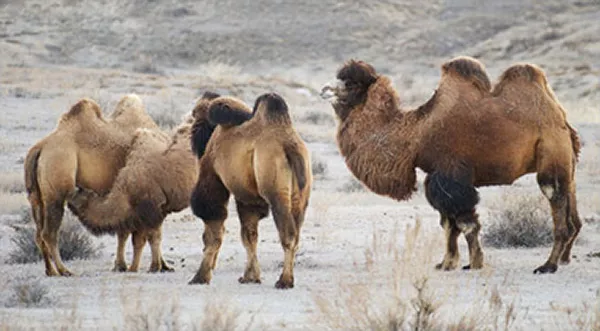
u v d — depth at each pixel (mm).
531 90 47094
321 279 45188
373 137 47406
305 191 42375
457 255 47500
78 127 49750
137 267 49781
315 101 158625
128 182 48688
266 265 50938
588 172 94125
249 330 32656
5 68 176500
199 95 147625
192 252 56844
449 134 46312
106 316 35594
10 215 70062
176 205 49281
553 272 46438
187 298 39719
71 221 56000
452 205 46188
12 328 32344
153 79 165125
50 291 41938
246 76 184625
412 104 156750
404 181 47125
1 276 47125
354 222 67438
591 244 57969
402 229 64250
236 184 42875
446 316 34844
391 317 32344
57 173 48750
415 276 32938
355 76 47906
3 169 90625
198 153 45188
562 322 34562
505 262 50438
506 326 32062
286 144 41906
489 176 47062
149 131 50062
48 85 149625
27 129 113062
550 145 46719
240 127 42906
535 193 77625
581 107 148125
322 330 33031
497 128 46188
